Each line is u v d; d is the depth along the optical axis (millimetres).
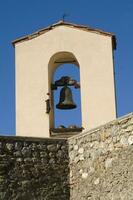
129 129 16734
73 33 21281
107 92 20516
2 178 17734
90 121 20328
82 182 17984
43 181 18172
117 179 16844
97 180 17484
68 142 18734
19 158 18094
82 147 18219
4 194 17625
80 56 21016
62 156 18562
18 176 17938
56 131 20375
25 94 21031
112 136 17219
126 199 16469
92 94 20578
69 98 20859
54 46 21266
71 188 18312
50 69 21266
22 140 18266
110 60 20828
